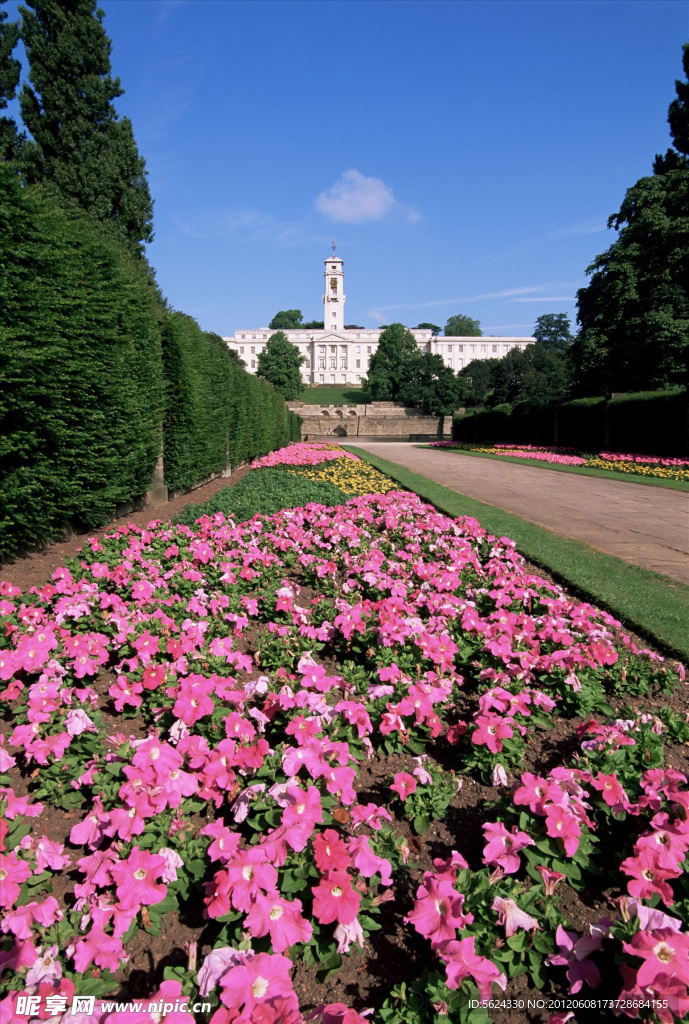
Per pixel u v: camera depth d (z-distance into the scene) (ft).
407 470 57.11
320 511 27.20
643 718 9.95
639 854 6.62
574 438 100.58
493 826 7.02
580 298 114.83
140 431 30.91
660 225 79.20
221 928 6.57
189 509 27.81
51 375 21.36
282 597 14.53
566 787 7.70
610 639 13.16
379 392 282.77
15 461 20.59
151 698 9.91
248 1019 4.84
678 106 91.66
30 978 5.48
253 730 8.61
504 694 9.86
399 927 6.75
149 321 33.12
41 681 9.60
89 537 24.89
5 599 13.85
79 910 6.30
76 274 23.89
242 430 65.31
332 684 10.01
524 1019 5.80
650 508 36.58
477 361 266.16
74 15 67.77
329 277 380.58
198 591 14.90
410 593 15.94
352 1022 4.89
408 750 9.73
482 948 5.95
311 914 6.43
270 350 277.23
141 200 74.23
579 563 20.85
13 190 20.10
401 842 7.13
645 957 5.28
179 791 7.37
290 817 6.64
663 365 77.87
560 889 7.27
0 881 6.21
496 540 22.43
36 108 68.49
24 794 8.39
